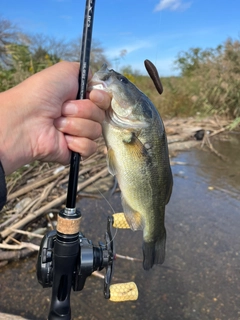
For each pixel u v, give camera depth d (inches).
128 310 17.3
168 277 19.9
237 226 26.2
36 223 25.3
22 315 16.6
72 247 9.2
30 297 17.8
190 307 17.6
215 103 70.6
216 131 59.6
